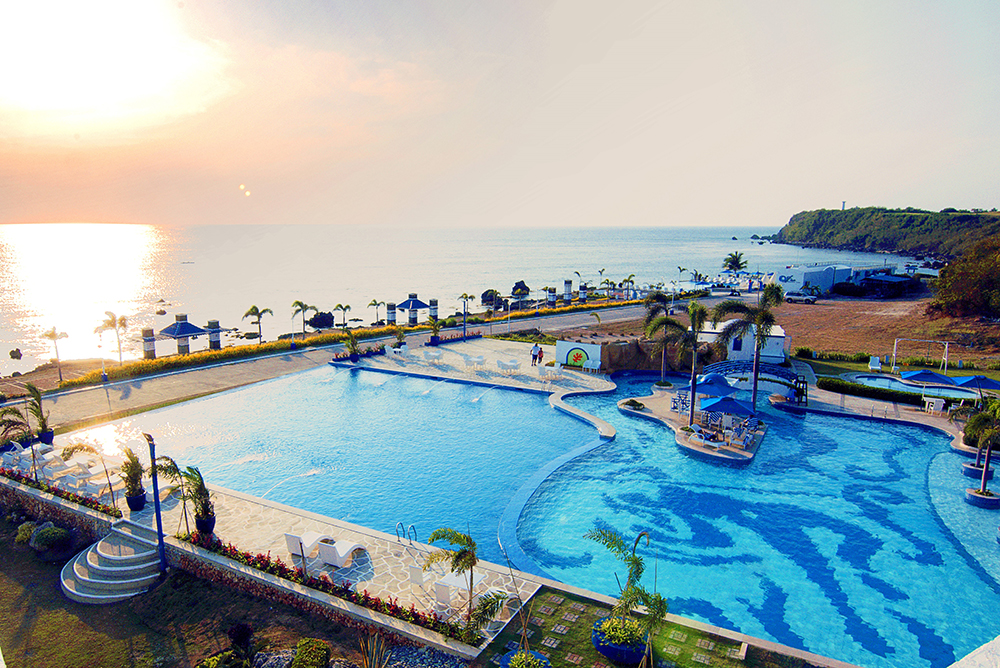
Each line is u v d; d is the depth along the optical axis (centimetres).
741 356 4291
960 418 3123
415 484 2423
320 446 2858
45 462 2445
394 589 1636
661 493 2358
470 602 1455
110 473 2428
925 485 2448
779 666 1312
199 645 1535
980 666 827
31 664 1501
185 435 3014
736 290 10038
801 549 1952
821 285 9925
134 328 7875
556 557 1891
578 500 2294
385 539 1916
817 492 2378
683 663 1320
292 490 2366
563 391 3725
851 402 3522
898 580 1781
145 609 1700
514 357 4806
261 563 1725
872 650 1477
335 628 1539
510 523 2073
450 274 15350
